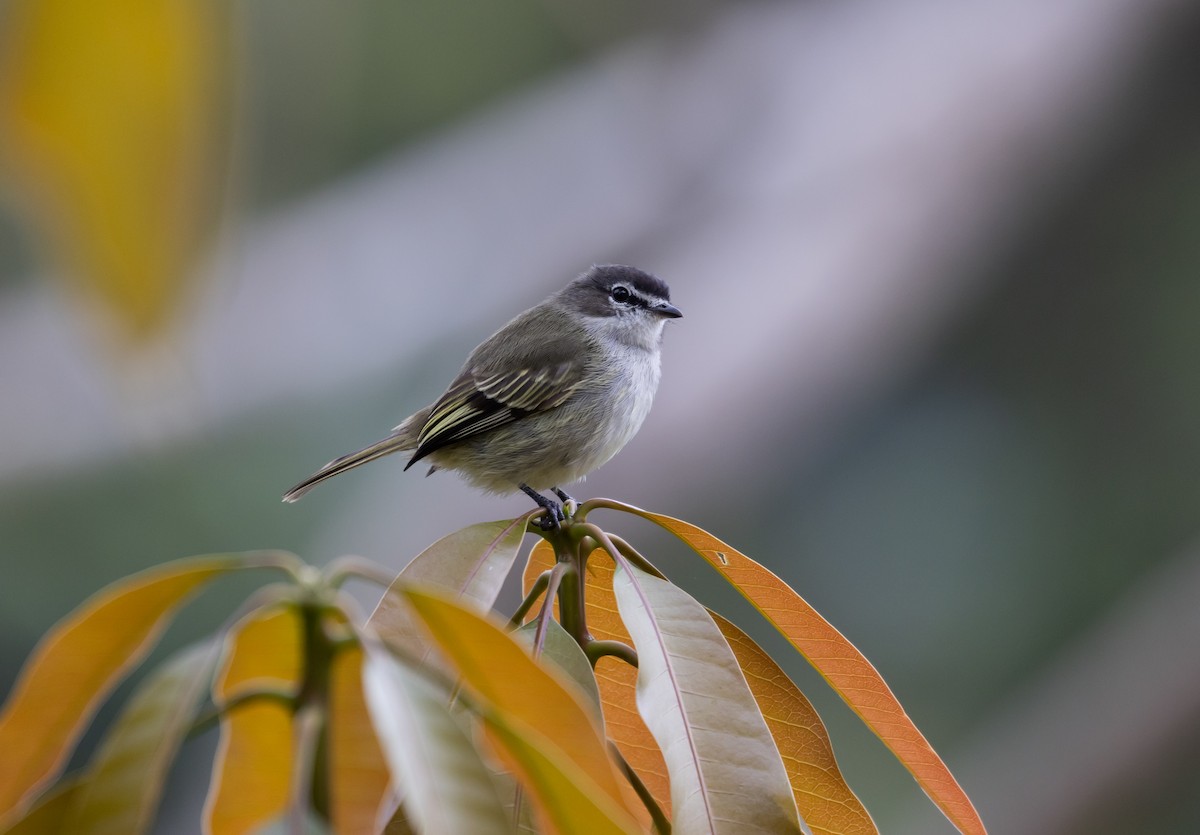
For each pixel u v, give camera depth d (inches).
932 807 524.1
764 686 149.9
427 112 545.3
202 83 43.1
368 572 101.3
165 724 96.0
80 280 43.7
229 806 113.7
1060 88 528.4
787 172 522.3
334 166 535.5
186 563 98.0
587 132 556.4
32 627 512.1
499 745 104.1
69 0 41.8
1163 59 550.9
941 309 539.2
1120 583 634.2
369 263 525.0
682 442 458.0
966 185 516.4
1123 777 510.3
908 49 538.0
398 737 90.4
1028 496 629.3
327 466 374.9
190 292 44.0
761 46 552.1
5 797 101.7
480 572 144.5
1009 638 618.8
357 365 523.2
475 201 544.1
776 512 595.8
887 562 613.6
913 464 635.5
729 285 494.3
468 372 354.0
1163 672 520.4
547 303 375.6
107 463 475.5
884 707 147.6
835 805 146.7
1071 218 611.5
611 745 135.8
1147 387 659.4
